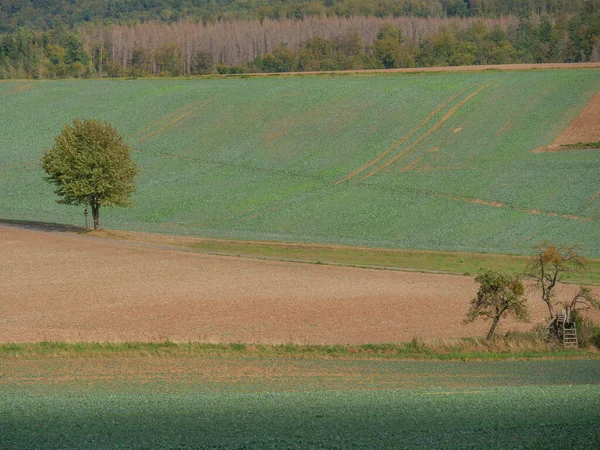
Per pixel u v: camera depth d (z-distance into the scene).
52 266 94.94
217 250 111.50
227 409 43.06
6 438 38.09
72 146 123.88
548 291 68.38
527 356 59.59
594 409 42.81
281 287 84.81
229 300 77.88
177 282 86.62
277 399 45.12
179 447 36.81
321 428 39.56
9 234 119.62
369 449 36.72
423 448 36.78
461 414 41.94
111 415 41.91
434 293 83.44
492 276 64.88
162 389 48.31
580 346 64.19
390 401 44.75
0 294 79.06
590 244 122.12
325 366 55.12
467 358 58.28
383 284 87.88
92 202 126.00
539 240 124.69
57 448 36.69
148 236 122.56
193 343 60.12
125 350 57.88
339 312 73.88
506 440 37.97
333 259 106.56
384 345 61.38
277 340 62.69
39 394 46.69
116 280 87.19
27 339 61.28
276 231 134.62
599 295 85.19
